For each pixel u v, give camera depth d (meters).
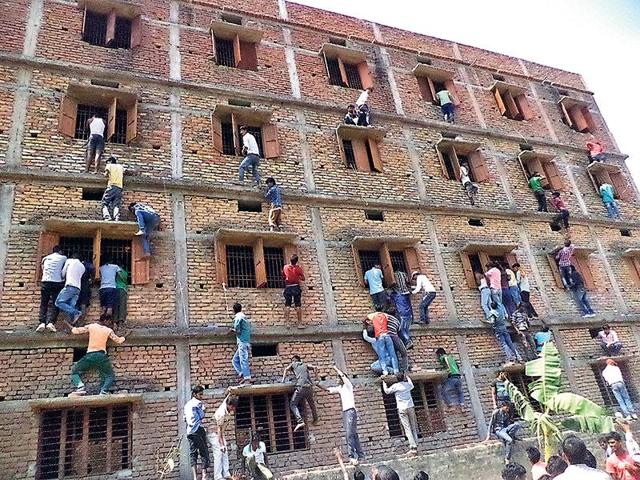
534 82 20.97
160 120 12.66
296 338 11.09
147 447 8.93
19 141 10.91
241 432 9.80
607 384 13.99
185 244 11.20
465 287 13.73
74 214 10.56
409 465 9.74
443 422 11.45
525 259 15.23
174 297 10.49
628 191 19.25
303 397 10.01
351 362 11.33
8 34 12.21
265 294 11.34
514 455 10.60
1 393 8.48
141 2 14.52
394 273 13.05
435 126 16.81
